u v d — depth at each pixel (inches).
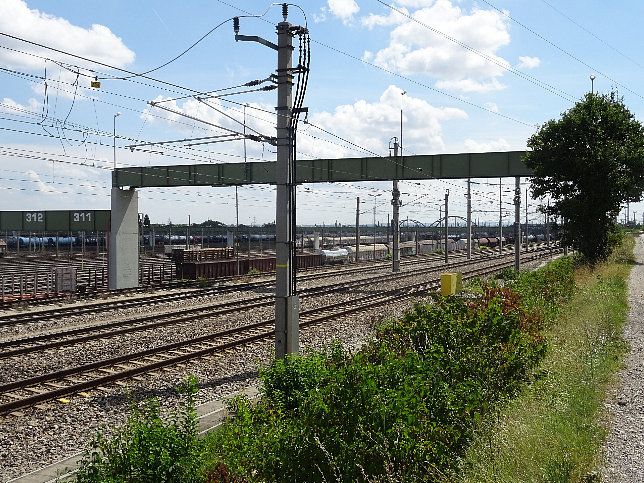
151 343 695.7
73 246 3196.4
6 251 2824.8
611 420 358.3
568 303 729.6
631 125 1284.4
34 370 565.3
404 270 1972.2
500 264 2103.8
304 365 371.6
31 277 1615.4
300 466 241.3
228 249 1777.8
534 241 4483.3
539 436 290.4
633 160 1225.4
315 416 252.2
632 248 2274.9
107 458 259.4
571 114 1272.1
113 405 451.8
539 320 508.1
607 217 1350.9
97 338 715.4
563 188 1323.8
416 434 248.4
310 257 2148.1
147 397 474.0
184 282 1464.1
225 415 384.8
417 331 398.6
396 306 1030.4
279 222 520.7
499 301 436.8
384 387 264.7
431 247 3580.2
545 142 1282.0
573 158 1254.9
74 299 1146.7
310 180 1432.1
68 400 465.1
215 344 689.0
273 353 650.2
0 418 419.5
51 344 663.1
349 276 1750.7
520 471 256.1
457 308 421.7
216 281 1536.7
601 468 285.7
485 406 313.9
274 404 323.6
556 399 358.9
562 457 275.9
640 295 939.3
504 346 385.4
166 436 257.6
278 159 519.5
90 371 556.1
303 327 809.5
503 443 272.7
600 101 1289.4
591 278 1051.3
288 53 513.7
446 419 278.2
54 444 366.0
